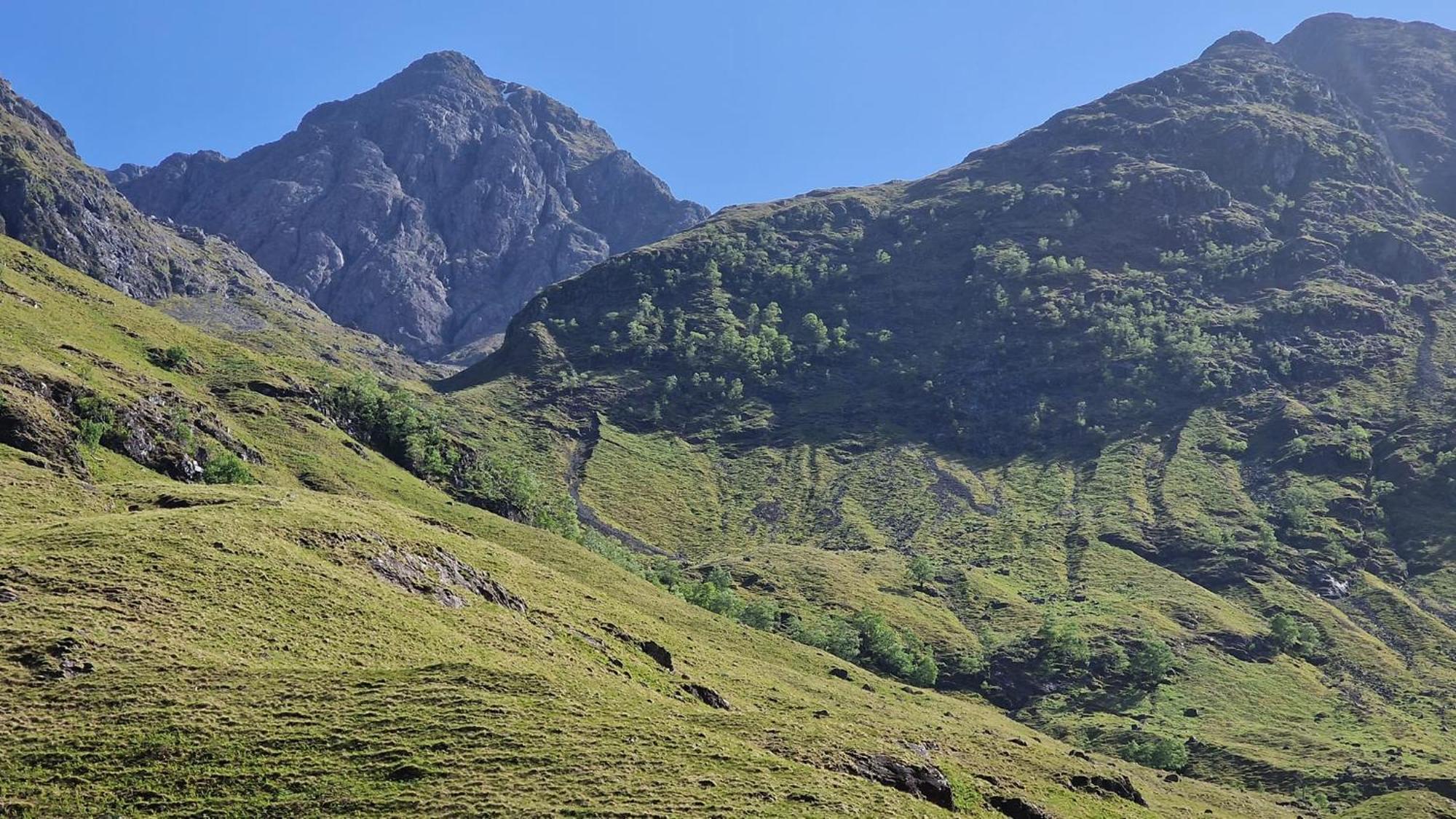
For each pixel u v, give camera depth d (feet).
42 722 184.85
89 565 249.14
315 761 184.03
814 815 184.34
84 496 349.00
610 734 208.64
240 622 242.78
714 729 238.68
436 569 337.93
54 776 171.32
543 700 223.71
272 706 203.21
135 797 169.07
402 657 253.03
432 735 196.75
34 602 225.15
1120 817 335.88
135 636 220.64
